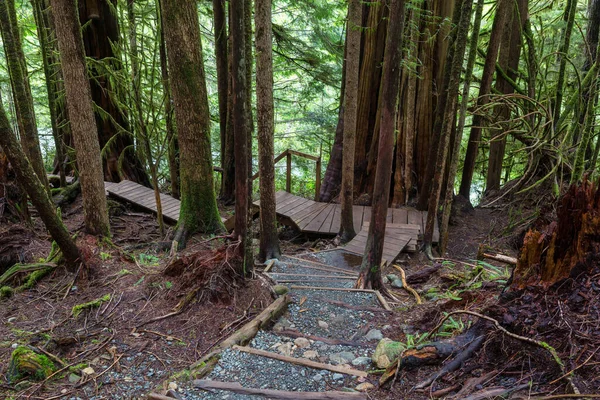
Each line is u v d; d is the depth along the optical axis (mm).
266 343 2949
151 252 5066
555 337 2031
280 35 9727
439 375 2221
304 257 5301
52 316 3314
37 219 5660
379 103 7523
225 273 3484
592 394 1651
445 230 5391
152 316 3248
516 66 7461
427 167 6836
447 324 2820
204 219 5461
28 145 4629
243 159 3381
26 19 8031
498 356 2184
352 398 2201
